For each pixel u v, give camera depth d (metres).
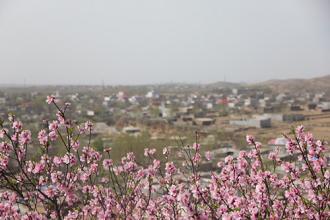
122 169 8.20
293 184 6.14
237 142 57.12
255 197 6.11
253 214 5.54
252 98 182.62
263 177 6.12
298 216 6.06
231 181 6.66
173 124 102.88
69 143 6.43
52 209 6.56
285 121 111.00
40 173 6.56
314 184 5.98
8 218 6.23
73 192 6.34
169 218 6.73
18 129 6.42
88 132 7.34
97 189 7.09
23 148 6.43
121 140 41.50
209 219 5.56
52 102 6.57
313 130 76.56
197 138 8.26
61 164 6.52
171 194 6.02
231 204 5.82
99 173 7.86
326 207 6.17
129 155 8.58
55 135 6.45
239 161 6.66
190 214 5.46
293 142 6.37
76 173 6.86
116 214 7.34
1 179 5.93
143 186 8.12
